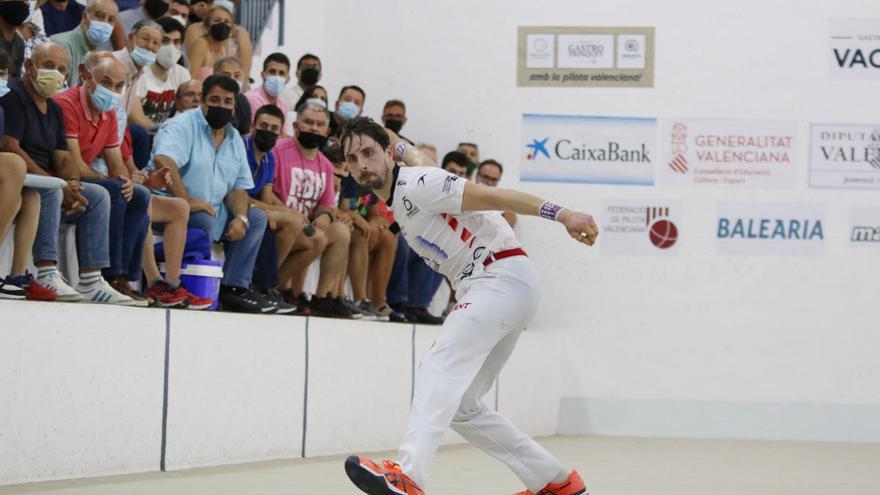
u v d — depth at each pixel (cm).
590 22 1691
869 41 1658
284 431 1012
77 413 773
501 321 632
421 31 1727
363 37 1739
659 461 1165
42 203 832
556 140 1691
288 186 1206
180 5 1283
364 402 1145
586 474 990
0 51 817
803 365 1636
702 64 1673
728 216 1661
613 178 1681
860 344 1631
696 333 1653
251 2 1526
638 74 1681
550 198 1691
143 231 925
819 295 1642
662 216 1669
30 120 875
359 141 642
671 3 1681
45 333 746
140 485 759
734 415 1633
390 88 1731
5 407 716
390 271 1370
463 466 1030
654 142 1677
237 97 1170
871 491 881
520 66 1705
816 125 1658
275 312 1083
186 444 884
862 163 1652
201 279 1004
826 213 1648
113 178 920
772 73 1664
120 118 1009
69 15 1141
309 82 1459
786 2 1667
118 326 809
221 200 1077
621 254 1675
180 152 1033
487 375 667
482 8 1716
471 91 1714
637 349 1661
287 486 794
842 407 1620
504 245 646
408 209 643
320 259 1228
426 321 1457
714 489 874
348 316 1223
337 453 1097
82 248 871
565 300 1677
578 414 1655
